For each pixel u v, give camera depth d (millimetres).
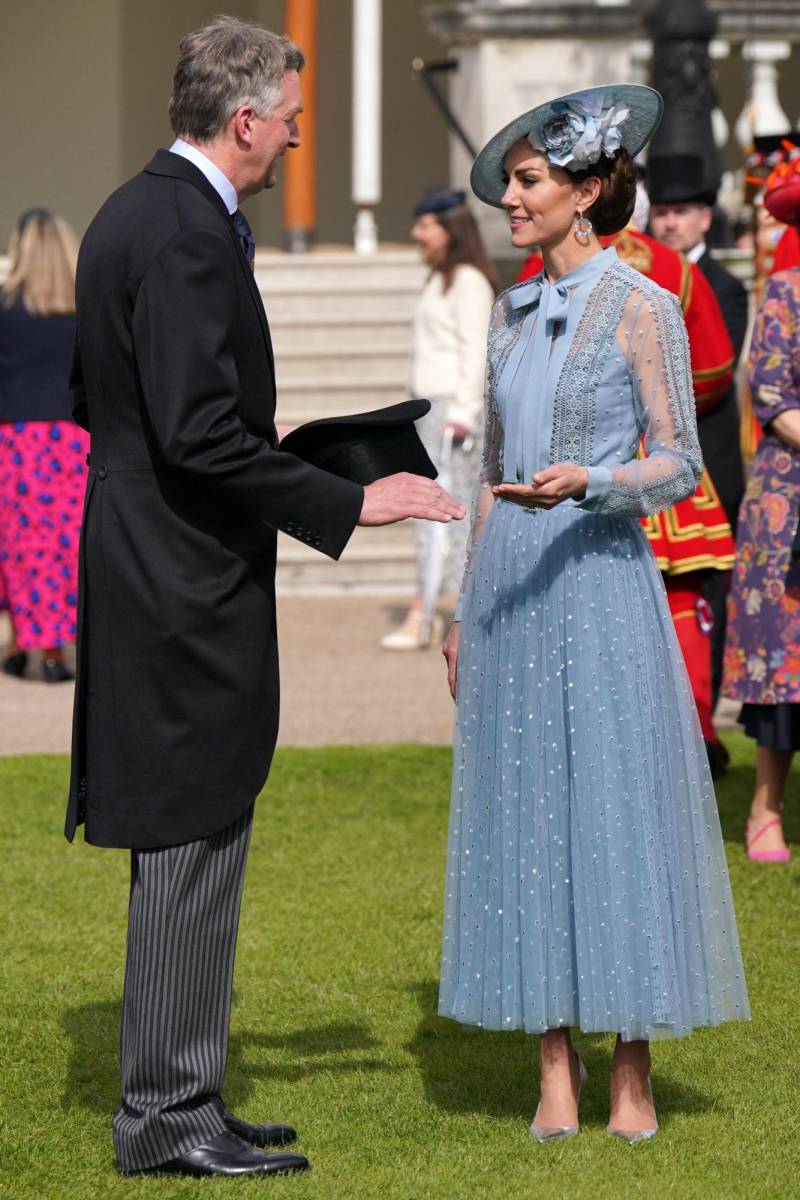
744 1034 5715
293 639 12688
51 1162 4754
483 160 4930
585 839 4754
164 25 21375
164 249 4398
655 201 8984
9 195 21125
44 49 20984
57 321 11133
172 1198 4496
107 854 7789
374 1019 5875
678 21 11250
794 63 19672
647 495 4715
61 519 11344
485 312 11641
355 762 9211
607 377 4812
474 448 11852
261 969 6309
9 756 9469
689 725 4969
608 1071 5453
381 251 18734
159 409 4375
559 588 4828
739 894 7117
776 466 7480
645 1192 4523
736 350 8906
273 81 4520
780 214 7316
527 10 15164
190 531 4512
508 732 4863
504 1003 4836
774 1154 4793
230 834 4668
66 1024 5820
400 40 21734
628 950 4723
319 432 4734
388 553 14867
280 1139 4867
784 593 7391
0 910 6988
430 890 7203
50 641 11461
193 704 4543
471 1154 4789
